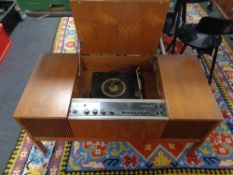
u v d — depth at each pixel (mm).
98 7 1028
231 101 1775
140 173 1340
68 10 1387
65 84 1126
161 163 1386
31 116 982
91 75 1435
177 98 1069
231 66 2072
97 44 1254
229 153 1447
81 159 1400
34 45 2293
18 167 1366
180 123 1039
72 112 1024
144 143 1479
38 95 1065
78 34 1189
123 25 1128
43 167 1363
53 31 2467
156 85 1350
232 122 1627
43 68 1206
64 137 1205
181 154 1433
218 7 2646
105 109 1043
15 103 1745
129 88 1291
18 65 2076
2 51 2135
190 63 1248
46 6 1367
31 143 1485
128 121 1026
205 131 1117
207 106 1041
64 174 1332
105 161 1392
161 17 1084
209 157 1421
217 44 1601
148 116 1018
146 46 1271
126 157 1413
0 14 2301
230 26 1336
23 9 1396
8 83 1902
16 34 2430
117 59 1372
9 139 1510
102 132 1146
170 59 1271
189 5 2803
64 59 1273
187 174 1339
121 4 1018
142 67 1432
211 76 1836
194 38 1676
